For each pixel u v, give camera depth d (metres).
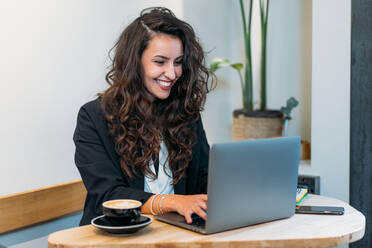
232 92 3.50
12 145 1.99
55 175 2.19
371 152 2.53
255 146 1.24
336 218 1.38
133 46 1.62
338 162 2.66
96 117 1.62
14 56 1.98
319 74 2.69
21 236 2.05
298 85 3.22
